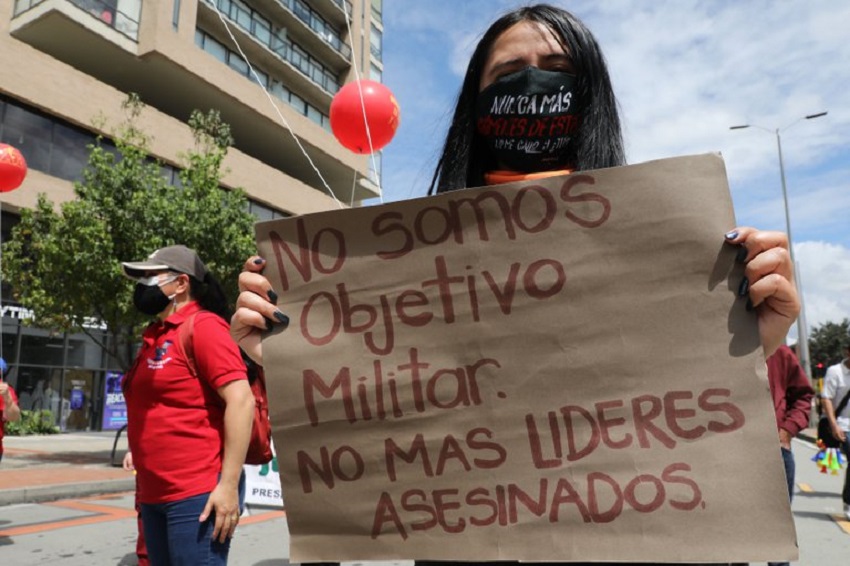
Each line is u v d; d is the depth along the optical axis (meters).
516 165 1.69
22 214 12.54
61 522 6.54
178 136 21.03
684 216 1.33
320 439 1.50
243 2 25.30
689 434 1.29
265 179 24.91
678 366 1.31
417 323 1.48
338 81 32.00
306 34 28.78
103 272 11.05
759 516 1.23
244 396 2.46
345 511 1.46
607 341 1.35
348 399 1.49
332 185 33.72
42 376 18.02
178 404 2.43
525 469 1.37
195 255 2.91
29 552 5.24
